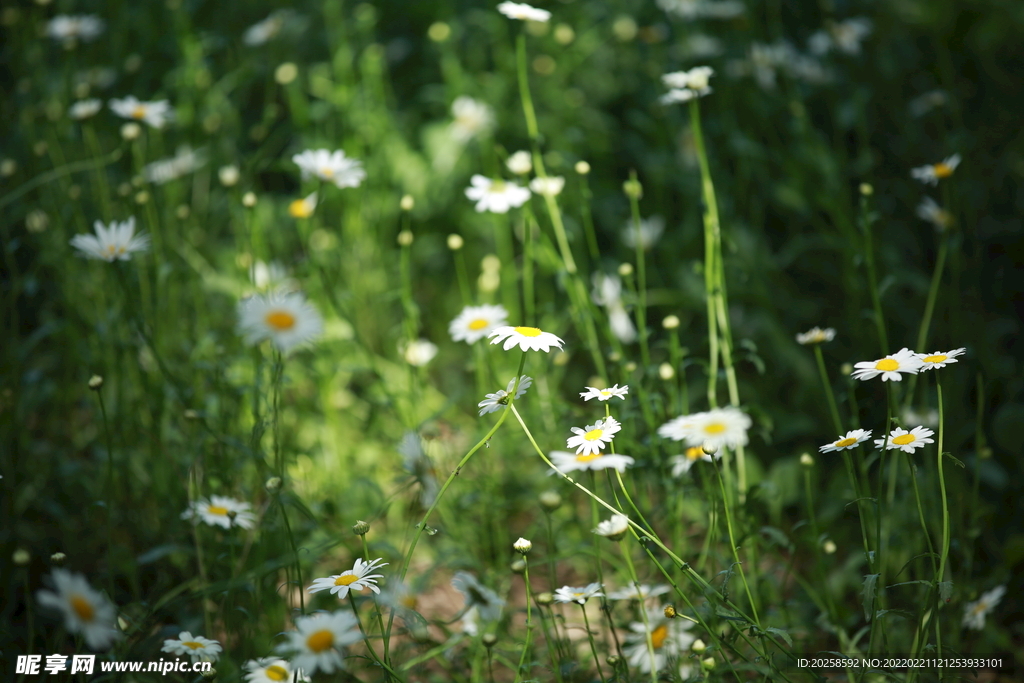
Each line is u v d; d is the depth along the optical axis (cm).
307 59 420
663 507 226
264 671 161
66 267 284
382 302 338
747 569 227
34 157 299
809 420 291
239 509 197
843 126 366
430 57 432
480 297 320
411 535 258
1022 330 324
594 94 403
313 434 289
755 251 333
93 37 315
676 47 384
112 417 267
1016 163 354
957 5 382
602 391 174
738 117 390
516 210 343
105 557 238
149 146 342
